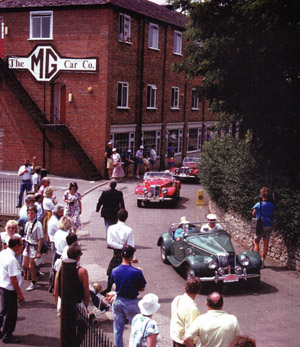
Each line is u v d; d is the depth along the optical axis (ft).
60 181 88.94
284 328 29.43
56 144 96.48
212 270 35.47
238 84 52.19
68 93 95.71
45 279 38.91
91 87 93.66
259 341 27.53
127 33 98.94
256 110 50.47
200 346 18.98
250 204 48.78
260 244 46.91
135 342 19.34
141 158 101.04
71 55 94.84
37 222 36.17
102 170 94.73
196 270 35.32
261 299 34.50
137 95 105.50
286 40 46.62
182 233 39.32
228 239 37.60
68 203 45.57
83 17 92.94
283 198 43.04
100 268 40.83
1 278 27.35
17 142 99.86
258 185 48.08
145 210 69.00
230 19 49.19
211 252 35.65
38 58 97.04
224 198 57.52
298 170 51.21
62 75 95.76
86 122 94.94
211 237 37.99
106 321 30.04
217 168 61.36
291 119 50.70
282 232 42.88
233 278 34.68
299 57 49.21
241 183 50.26
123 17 96.84
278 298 34.76
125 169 100.89
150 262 43.42
